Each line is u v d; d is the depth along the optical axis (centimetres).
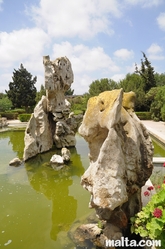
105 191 406
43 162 1120
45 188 827
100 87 4441
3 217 625
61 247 483
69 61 1511
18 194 778
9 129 2444
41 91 4481
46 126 1320
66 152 1120
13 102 4181
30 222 598
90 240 485
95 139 484
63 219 609
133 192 469
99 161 416
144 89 3997
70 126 1509
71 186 845
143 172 480
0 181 887
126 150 460
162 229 363
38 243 504
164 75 5012
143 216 410
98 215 477
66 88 1488
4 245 501
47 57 1345
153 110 3116
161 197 391
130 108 526
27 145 1163
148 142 498
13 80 4191
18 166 1065
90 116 477
